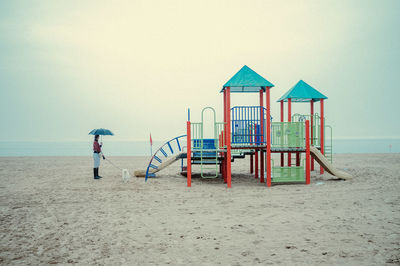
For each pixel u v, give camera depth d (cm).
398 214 630
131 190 988
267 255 427
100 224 602
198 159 1197
